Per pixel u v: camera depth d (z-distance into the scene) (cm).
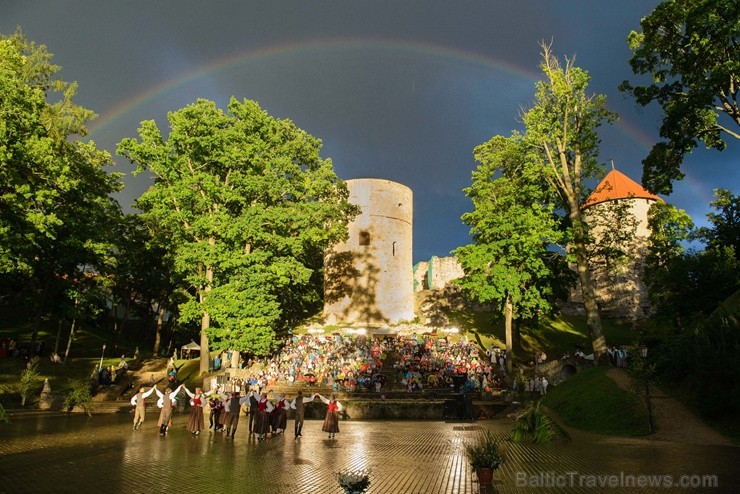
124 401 3066
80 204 3556
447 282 6103
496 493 1012
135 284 4984
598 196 5894
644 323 5488
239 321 3519
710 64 2559
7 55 2858
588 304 3219
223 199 3734
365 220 5184
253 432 1966
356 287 5081
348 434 2042
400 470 1261
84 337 5091
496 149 4119
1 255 2697
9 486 1020
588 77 3378
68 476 1123
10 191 2747
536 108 3484
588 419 2267
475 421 2673
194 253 3556
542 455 1497
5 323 4769
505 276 3831
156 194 3588
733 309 2277
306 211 3900
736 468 1270
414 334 4638
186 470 1219
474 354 4106
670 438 1830
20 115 2664
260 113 3803
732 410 1872
